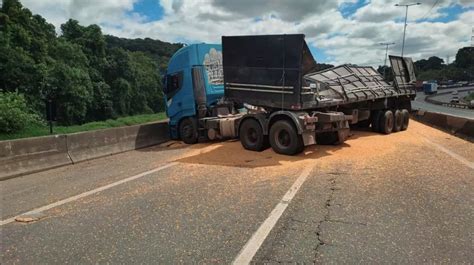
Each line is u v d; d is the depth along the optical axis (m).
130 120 29.73
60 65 45.19
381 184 7.06
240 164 9.46
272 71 10.70
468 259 4.01
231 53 11.48
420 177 7.53
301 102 10.27
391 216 5.34
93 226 5.33
